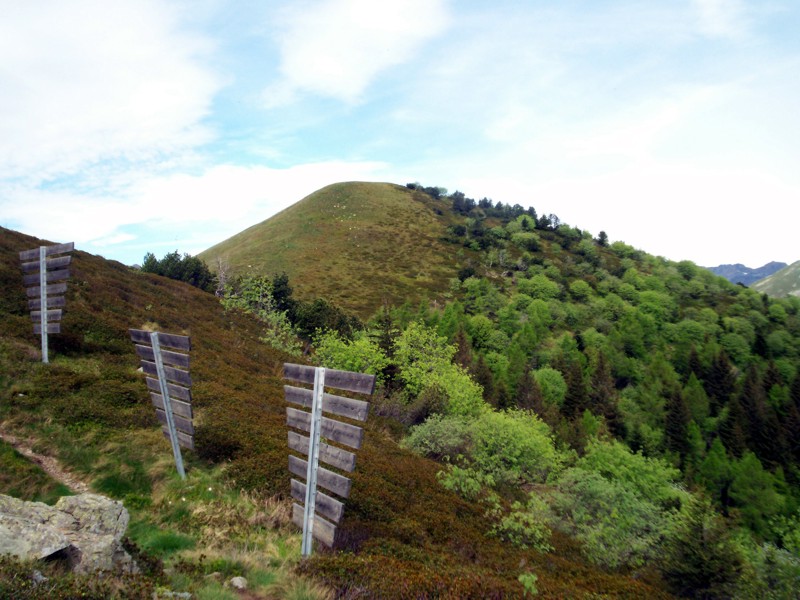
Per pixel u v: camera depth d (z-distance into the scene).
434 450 21.84
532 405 61.09
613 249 178.88
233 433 11.84
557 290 126.12
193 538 7.21
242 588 5.77
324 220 159.62
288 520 8.54
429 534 10.42
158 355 9.66
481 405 34.19
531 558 11.31
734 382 87.12
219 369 18.86
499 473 20.91
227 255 142.88
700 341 110.38
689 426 64.19
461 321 93.50
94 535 5.36
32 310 13.69
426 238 156.50
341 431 6.59
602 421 64.19
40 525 4.89
